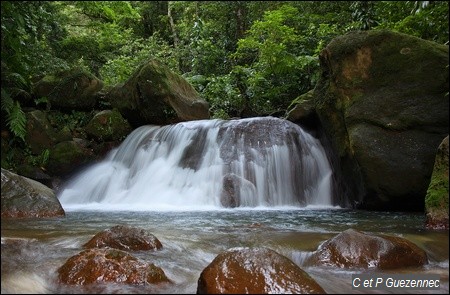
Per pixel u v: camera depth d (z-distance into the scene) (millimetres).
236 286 2449
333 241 3373
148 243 3562
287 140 8062
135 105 9711
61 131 9352
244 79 13320
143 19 22516
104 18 17188
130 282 2730
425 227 4531
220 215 6000
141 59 16094
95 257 2852
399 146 6121
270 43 12492
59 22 11719
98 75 15086
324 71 7609
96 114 9781
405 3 8078
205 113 10469
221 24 16781
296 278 2520
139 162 8820
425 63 6207
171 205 7559
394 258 3209
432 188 4625
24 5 8055
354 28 11594
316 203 7812
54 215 5566
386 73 6484
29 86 9617
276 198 7609
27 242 3492
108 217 5688
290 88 12750
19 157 8680
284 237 3998
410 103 6180
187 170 8086
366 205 6602
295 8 14219
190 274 3051
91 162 9281
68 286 2674
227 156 7926
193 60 15383
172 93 9711
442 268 3191
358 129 6402
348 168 6848
